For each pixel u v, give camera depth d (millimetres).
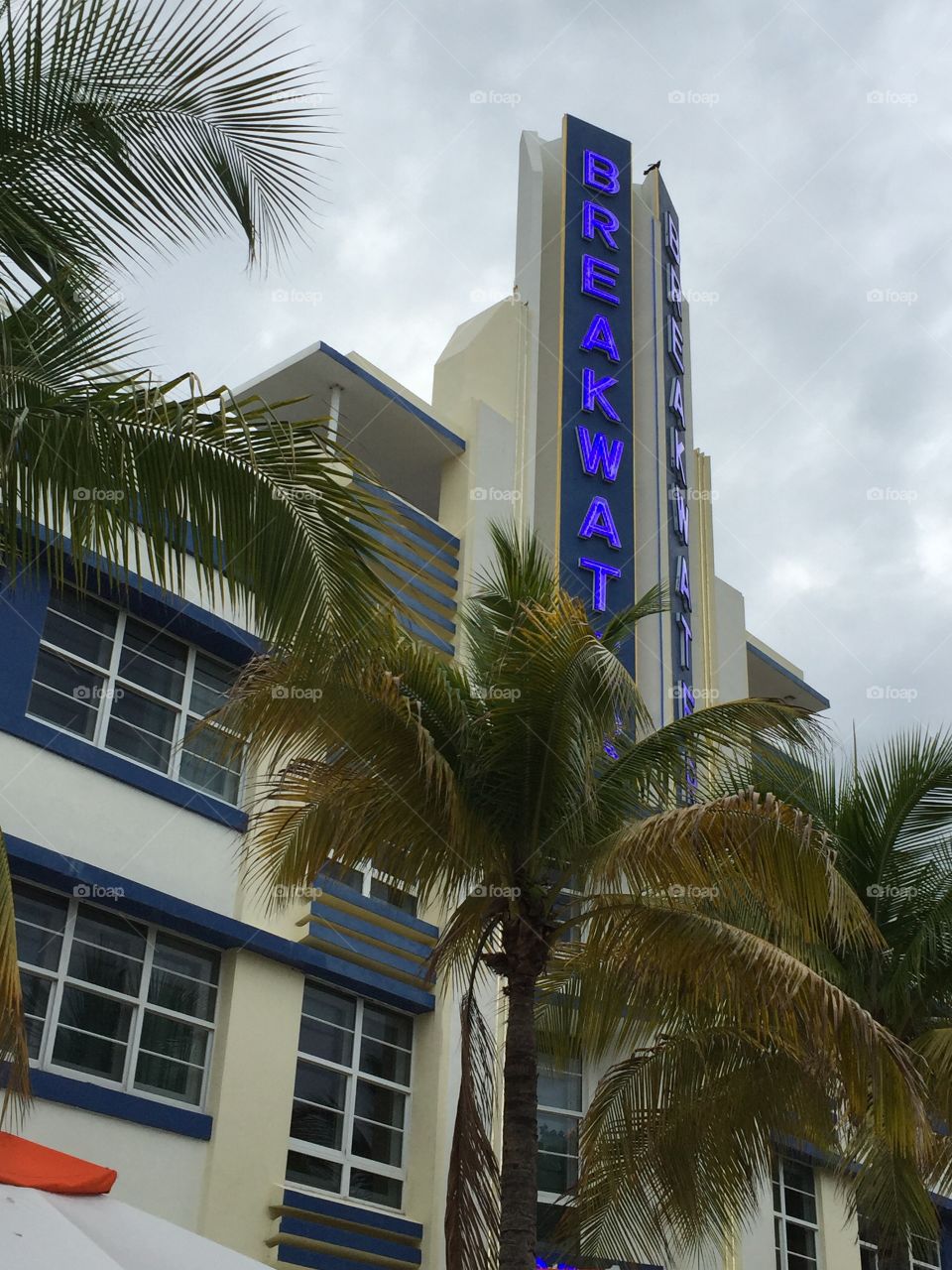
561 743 14320
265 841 15164
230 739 14273
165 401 9469
